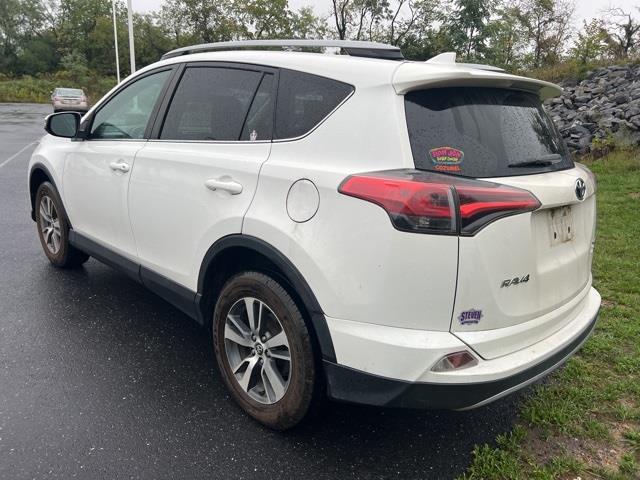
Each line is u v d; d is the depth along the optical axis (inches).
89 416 113.0
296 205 97.5
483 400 90.1
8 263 200.5
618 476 99.7
